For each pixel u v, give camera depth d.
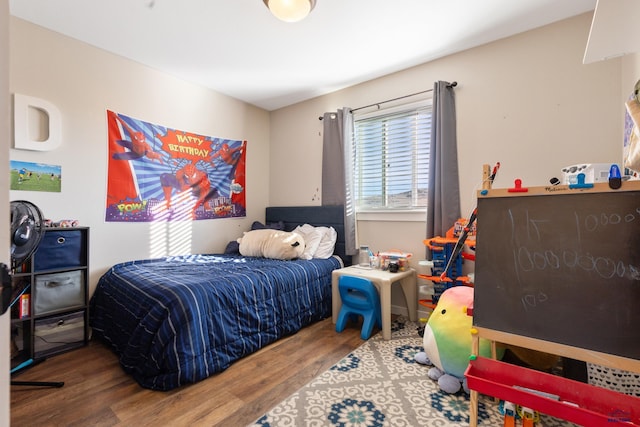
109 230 2.70
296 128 3.92
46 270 2.13
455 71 2.71
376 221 3.21
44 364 2.04
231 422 1.47
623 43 1.38
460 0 2.04
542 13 2.17
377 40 2.50
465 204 2.64
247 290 2.24
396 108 3.07
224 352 1.99
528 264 1.34
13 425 1.45
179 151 3.21
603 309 1.17
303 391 1.72
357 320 2.84
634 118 1.08
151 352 1.78
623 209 1.18
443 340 1.78
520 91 2.40
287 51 2.68
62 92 2.43
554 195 1.33
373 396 1.67
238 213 3.81
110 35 2.44
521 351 1.77
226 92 3.60
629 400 1.13
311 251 3.16
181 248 3.24
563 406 1.11
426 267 2.86
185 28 2.35
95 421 1.48
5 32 0.53
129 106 2.83
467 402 1.62
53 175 2.39
